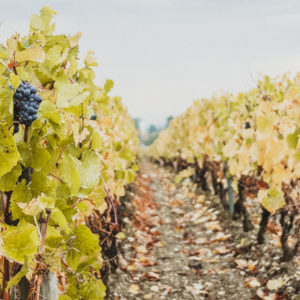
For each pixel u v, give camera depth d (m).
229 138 6.42
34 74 1.92
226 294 4.22
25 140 1.56
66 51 1.97
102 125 3.39
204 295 4.29
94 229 3.37
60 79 1.95
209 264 5.12
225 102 7.32
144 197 9.25
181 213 8.10
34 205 1.51
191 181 11.25
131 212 6.75
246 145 5.22
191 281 4.66
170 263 5.27
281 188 4.52
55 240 1.60
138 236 6.00
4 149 1.42
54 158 1.69
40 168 1.58
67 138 1.82
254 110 5.75
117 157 4.34
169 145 15.10
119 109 6.48
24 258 1.42
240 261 4.86
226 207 7.07
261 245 5.05
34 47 1.73
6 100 1.48
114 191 3.90
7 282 1.56
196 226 6.93
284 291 3.86
